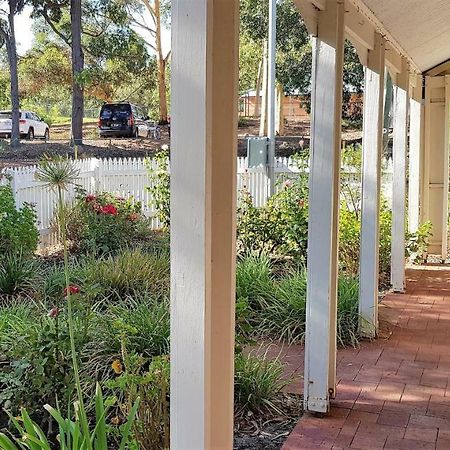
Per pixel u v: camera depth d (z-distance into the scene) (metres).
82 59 16.91
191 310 1.85
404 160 6.29
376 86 4.61
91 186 9.13
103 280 5.63
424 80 7.85
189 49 1.79
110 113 17.92
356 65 17.45
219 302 2.08
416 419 3.43
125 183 9.57
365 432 3.27
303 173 7.90
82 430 2.38
